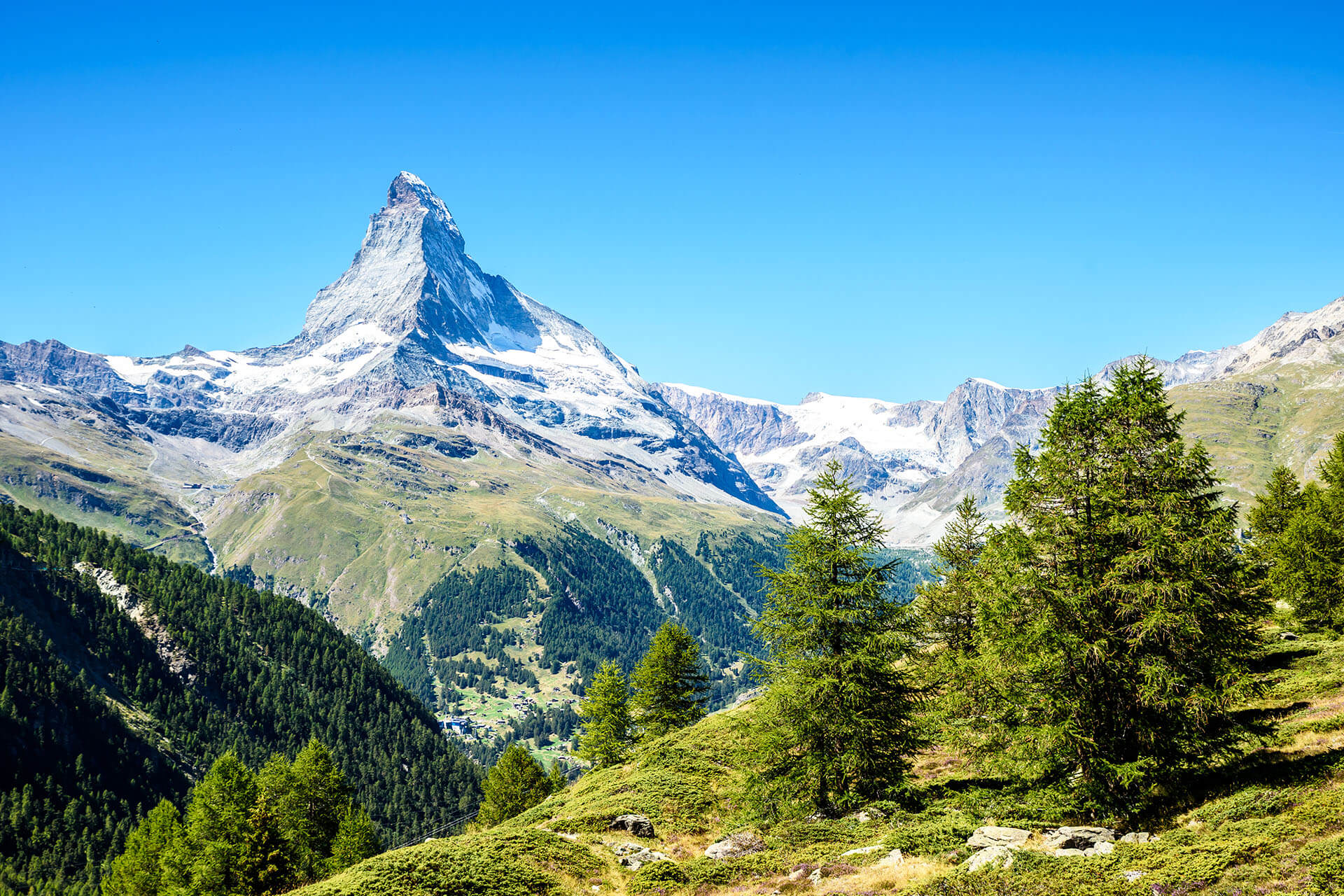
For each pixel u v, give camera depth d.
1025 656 27.88
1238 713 34.44
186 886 60.84
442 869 28.97
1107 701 26.81
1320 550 49.78
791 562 36.44
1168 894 19.45
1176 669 25.50
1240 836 21.14
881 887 24.94
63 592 193.88
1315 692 34.81
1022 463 30.16
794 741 34.41
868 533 35.53
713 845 33.00
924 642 37.06
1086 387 30.00
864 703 33.28
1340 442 57.22
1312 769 24.20
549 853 31.86
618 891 29.66
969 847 26.17
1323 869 17.86
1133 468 27.52
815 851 29.70
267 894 54.94
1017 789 29.55
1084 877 21.31
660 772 46.94
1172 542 25.97
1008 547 29.12
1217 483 27.39
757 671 36.50
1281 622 52.59
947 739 31.66
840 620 34.06
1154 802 26.05
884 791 33.47
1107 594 27.16
